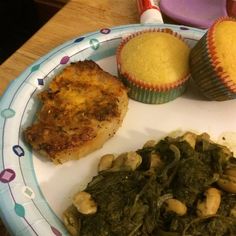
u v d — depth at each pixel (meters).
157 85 0.24
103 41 0.27
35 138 0.21
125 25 0.28
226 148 0.22
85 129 0.22
